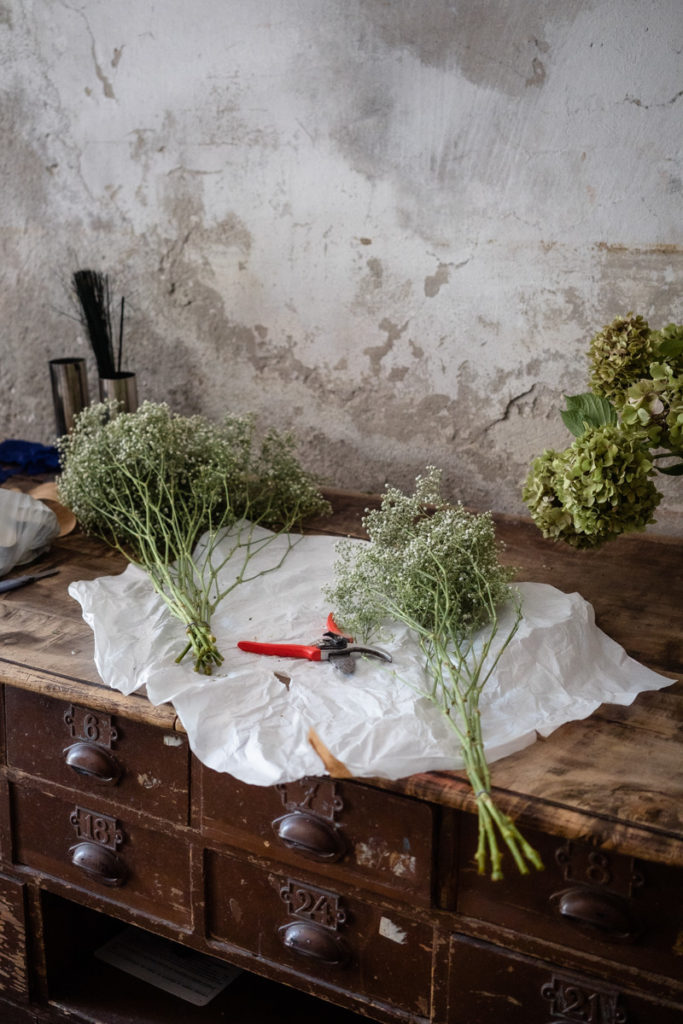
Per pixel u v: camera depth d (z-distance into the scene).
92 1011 1.57
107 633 1.41
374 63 1.82
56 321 2.33
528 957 1.16
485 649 1.25
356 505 2.01
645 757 1.14
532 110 1.73
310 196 1.96
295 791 1.23
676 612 1.53
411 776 1.11
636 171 1.69
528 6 1.67
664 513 1.87
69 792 1.43
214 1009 1.59
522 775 1.11
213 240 2.09
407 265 1.93
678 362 1.38
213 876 1.36
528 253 1.82
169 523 1.77
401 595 1.37
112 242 2.20
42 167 2.20
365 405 2.07
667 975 1.08
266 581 1.59
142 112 2.05
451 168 1.83
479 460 2.01
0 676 1.36
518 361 1.90
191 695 1.24
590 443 1.33
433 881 1.18
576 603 1.45
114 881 1.44
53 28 2.06
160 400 2.29
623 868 1.06
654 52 1.62
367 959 1.28
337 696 1.25
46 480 2.14
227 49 1.93
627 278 1.76
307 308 2.05
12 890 1.54
